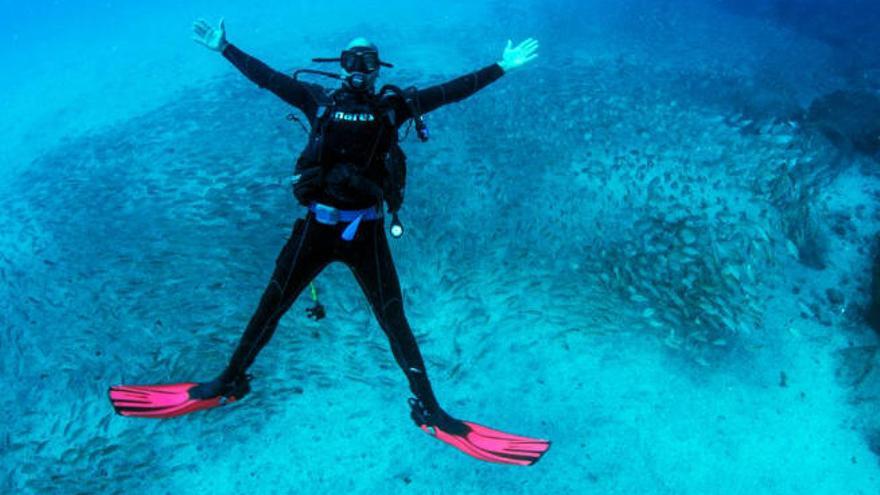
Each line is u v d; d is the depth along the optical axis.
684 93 12.56
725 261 6.64
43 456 5.24
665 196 8.00
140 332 6.27
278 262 2.41
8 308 6.78
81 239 7.87
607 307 6.54
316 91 2.41
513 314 6.57
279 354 6.03
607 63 14.27
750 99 12.35
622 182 8.37
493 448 2.66
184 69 16.03
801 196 7.95
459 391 5.87
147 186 8.98
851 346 6.44
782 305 6.94
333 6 22.27
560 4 20.88
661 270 6.69
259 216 7.80
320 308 2.70
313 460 5.27
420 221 7.64
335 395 5.75
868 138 10.29
